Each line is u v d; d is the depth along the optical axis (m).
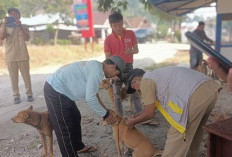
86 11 20.42
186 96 2.29
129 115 4.86
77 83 2.70
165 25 48.12
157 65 12.63
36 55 16.53
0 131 4.44
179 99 2.32
